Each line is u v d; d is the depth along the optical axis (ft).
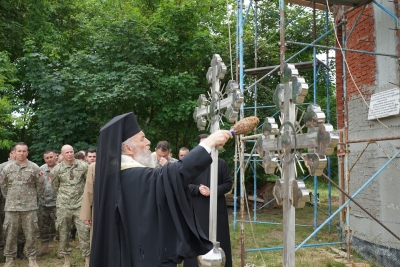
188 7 39.32
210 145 7.78
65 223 20.79
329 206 29.73
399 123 19.38
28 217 21.17
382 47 20.79
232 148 40.09
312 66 31.86
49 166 25.13
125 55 37.76
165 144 19.11
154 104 37.35
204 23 47.37
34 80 35.94
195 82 37.99
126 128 8.46
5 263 21.50
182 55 39.86
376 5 21.18
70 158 20.98
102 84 35.22
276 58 43.68
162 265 7.32
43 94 35.19
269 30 46.37
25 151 21.50
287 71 8.30
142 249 7.45
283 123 8.45
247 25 46.60
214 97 12.07
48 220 24.22
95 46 38.27
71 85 35.70
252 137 19.31
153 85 37.58
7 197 21.09
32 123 46.50
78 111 37.42
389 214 19.97
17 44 43.24
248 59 43.32
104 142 8.30
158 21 39.91
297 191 7.79
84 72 36.06
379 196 20.76
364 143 22.31
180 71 42.24
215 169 10.71
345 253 22.70
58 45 44.62
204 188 15.81
